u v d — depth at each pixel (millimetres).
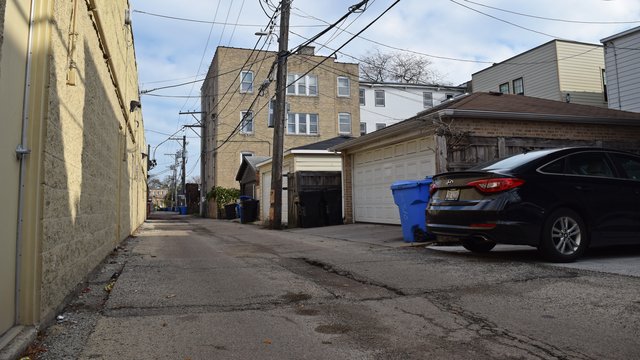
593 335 3592
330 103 37406
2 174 3102
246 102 35688
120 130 10492
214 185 36625
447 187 7109
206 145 43438
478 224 6410
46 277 3758
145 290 5312
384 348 3477
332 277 6078
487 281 5410
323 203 16281
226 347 3512
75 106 4926
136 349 3443
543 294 4746
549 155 6625
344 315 4328
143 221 26188
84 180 5586
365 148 14281
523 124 10555
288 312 4441
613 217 6605
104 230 7523
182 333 3818
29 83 3574
